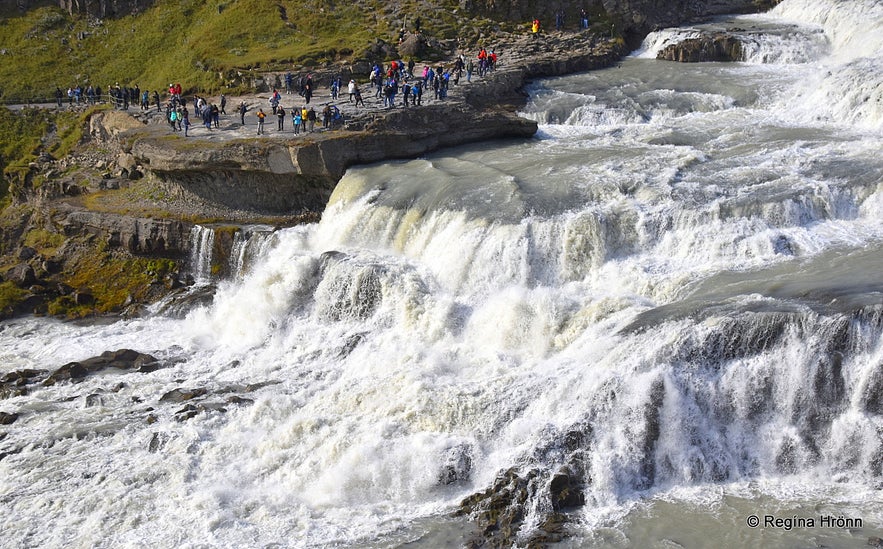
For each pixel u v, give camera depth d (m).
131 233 54.81
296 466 33.31
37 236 59.25
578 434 31.66
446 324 40.94
